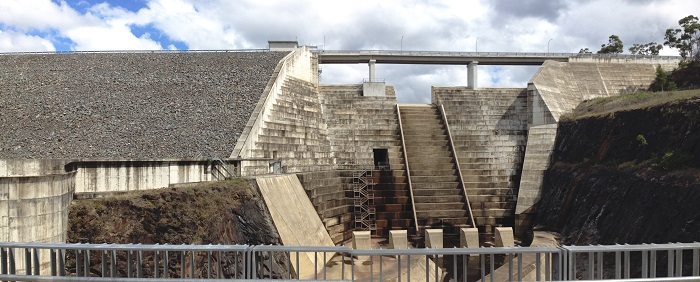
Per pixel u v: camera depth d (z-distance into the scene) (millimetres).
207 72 36969
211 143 25484
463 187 33031
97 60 40000
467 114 40188
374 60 46250
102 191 17719
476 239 26281
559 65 43781
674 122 23906
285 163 29625
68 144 25219
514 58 46844
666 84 41875
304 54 42094
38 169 17609
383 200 32250
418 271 20109
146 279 7316
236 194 19984
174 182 19625
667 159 22141
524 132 38969
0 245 7879
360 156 36000
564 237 26750
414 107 41219
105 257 8133
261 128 28859
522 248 7797
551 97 38156
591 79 43250
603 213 24719
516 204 32500
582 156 30000
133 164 18406
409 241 29578
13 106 30594
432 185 33656
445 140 37562
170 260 16016
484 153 37188
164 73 36750
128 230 16828
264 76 35469
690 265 17203
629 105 30781
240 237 19016
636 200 22750
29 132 26922
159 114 29359
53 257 7930
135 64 39031
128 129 27156
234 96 31969
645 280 7598
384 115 39312
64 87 33750
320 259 22500
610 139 27953
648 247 7840
